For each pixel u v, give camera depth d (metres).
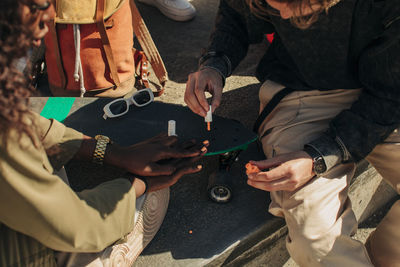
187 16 2.71
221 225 1.56
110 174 1.65
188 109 1.72
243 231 1.54
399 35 1.22
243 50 1.72
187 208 1.61
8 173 0.84
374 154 1.49
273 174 1.29
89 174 1.65
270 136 1.61
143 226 1.38
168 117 1.68
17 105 0.79
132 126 1.65
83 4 1.70
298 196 1.38
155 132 1.62
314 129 1.54
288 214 1.39
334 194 1.40
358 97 1.45
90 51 1.81
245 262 1.61
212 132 1.61
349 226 1.39
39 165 0.90
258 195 1.67
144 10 2.80
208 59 1.64
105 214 1.08
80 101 1.76
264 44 2.54
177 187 1.68
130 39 1.93
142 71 2.10
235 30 1.68
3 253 0.98
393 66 1.28
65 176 1.29
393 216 1.48
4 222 0.92
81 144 1.32
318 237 1.33
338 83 1.49
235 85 2.21
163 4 2.70
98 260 1.18
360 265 1.33
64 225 0.95
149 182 1.32
